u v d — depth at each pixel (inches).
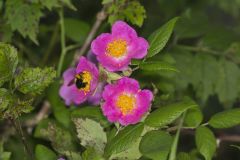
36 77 33.2
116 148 31.6
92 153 31.8
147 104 32.0
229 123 32.9
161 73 39.5
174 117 31.4
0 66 32.5
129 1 37.4
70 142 35.1
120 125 32.6
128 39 32.9
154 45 32.7
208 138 32.9
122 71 32.8
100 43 32.9
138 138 31.6
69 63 42.9
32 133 40.5
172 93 39.9
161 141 31.9
